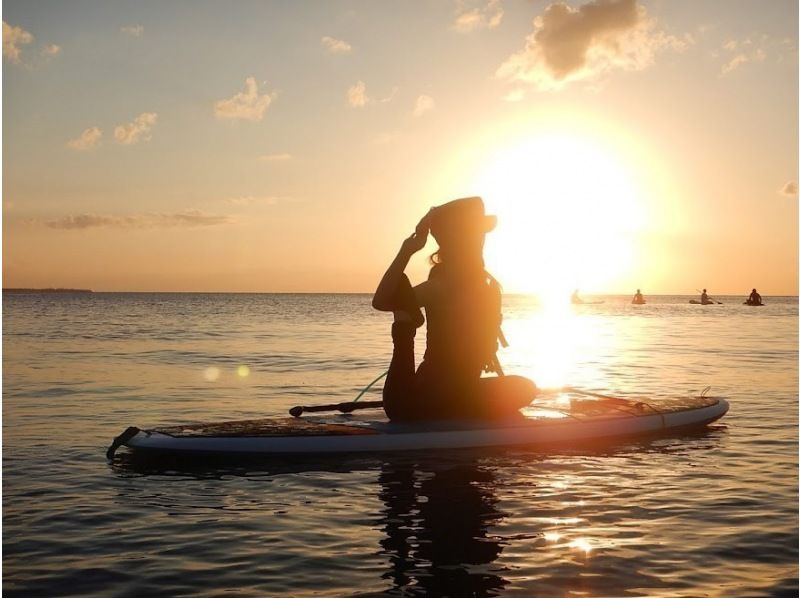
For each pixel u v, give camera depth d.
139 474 5.80
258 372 14.04
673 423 7.55
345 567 3.80
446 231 6.50
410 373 6.72
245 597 3.42
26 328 31.69
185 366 15.12
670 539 4.23
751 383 12.48
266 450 6.27
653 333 30.61
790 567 3.80
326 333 29.12
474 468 5.94
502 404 7.02
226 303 106.31
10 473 5.83
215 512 4.78
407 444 6.45
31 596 3.44
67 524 4.53
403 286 6.43
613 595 3.44
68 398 10.24
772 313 63.72
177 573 3.73
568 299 124.88
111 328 32.34
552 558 3.92
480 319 6.66
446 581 3.60
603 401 7.87
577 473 5.79
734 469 5.96
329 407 7.23
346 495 5.17
